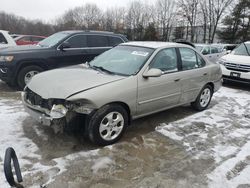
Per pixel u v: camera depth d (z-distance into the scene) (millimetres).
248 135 4793
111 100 3881
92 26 57531
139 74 4309
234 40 40500
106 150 3922
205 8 43250
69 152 3793
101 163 3576
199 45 14320
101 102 3762
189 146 4227
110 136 4062
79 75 4203
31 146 3885
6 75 6898
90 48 8078
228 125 5219
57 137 4199
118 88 3971
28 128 4473
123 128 4195
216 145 4316
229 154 4039
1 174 3191
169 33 49438
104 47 8383
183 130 4836
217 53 14477
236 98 7430
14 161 2191
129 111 4281
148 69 4434
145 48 4875
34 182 3100
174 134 4633
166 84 4750
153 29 48156
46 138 4148
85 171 3379
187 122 5238
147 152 3957
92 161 3605
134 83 4195
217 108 6320
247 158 3949
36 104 3918
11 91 7047
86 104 3670
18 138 4102
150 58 4543
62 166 3447
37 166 3410
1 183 3020
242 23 39969
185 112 5840
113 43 8625
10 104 5785
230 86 9188
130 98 4152
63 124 3633
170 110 5898
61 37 7758
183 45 5387
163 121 5211
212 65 6023
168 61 4914
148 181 3268
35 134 4262
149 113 4680
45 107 3748
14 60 6863
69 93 3623
